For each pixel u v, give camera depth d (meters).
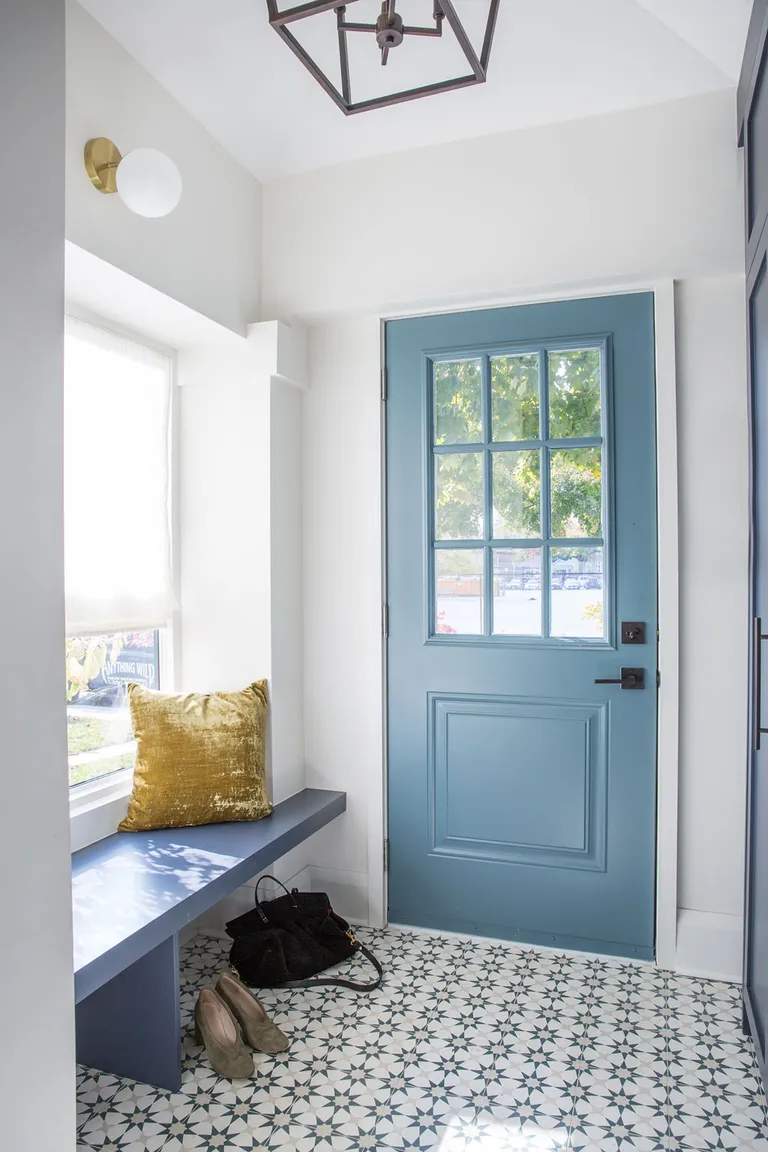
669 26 1.84
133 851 2.12
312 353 2.75
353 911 2.70
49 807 1.28
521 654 2.51
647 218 2.27
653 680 2.37
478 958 2.42
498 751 2.54
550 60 2.05
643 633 2.38
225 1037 1.89
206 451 2.64
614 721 2.41
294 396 2.72
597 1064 1.87
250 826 2.33
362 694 2.70
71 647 2.18
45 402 1.29
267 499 2.56
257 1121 1.69
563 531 2.49
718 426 2.31
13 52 1.23
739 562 2.29
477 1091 1.78
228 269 2.47
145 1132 1.66
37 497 1.27
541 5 1.85
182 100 2.21
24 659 1.24
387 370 2.68
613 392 2.41
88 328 2.21
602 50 2.02
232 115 2.29
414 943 2.52
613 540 2.41
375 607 2.66
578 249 2.33
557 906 2.48
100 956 1.55
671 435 2.33
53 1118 1.27
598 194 2.32
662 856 2.35
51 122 1.30
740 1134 1.64
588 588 2.46
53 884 1.29
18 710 1.23
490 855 2.56
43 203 1.28
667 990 2.21
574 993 2.20
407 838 2.65
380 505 2.66
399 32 1.61
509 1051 1.93
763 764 1.75
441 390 2.63
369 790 2.68
